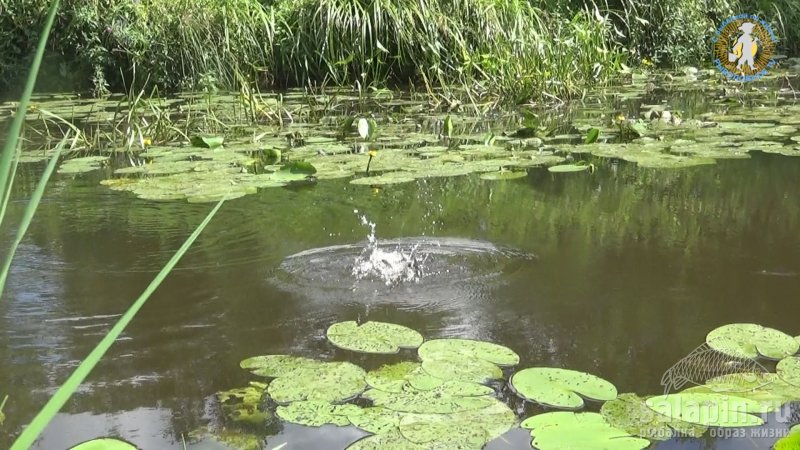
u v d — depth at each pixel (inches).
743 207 142.9
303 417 72.9
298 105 281.0
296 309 99.9
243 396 78.4
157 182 167.0
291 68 339.3
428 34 326.3
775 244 121.6
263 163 189.9
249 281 109.5
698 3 411.8
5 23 332.8
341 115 267.1
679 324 93.7
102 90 321.4
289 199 154.1
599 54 342.6
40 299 104.5
